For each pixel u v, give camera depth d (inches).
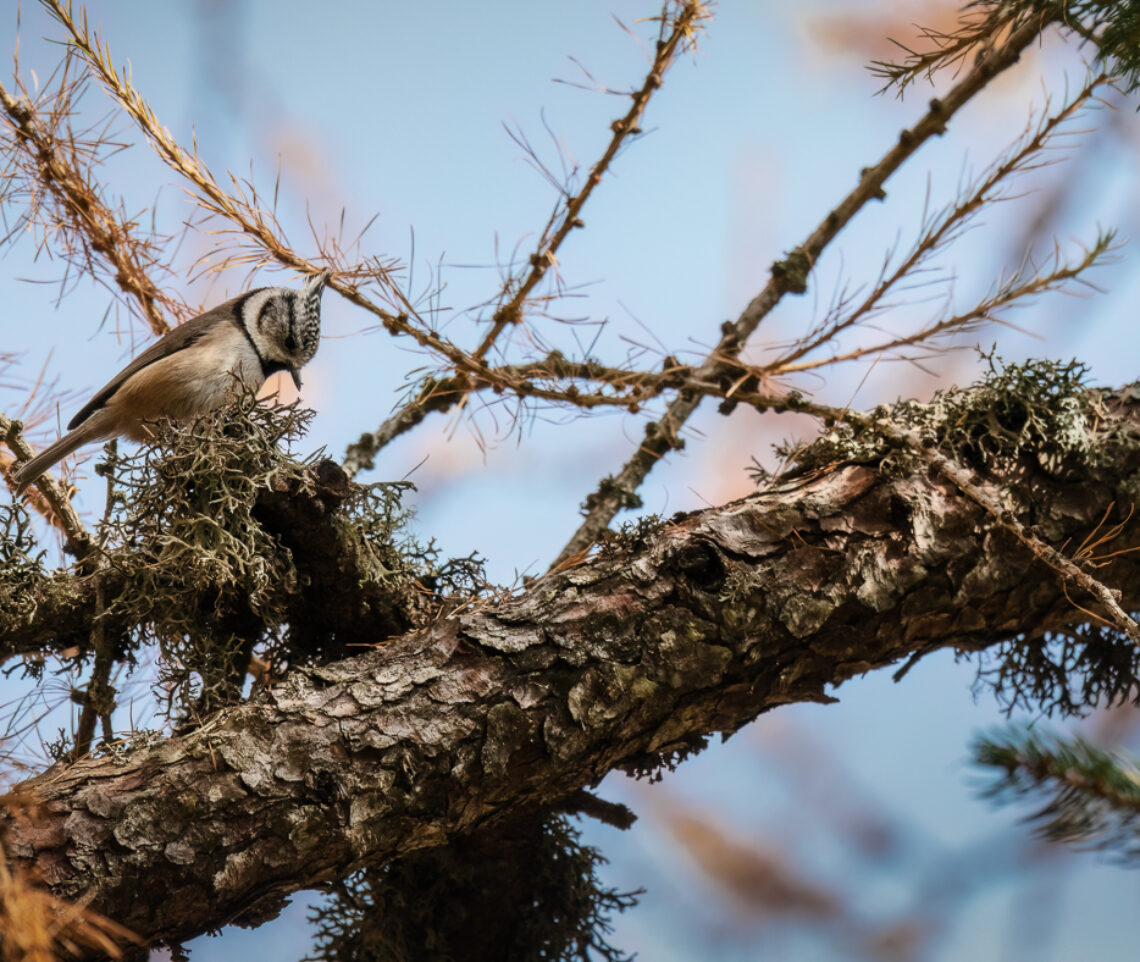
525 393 254.7
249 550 214.5
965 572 218.8
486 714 199.0
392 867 241.6
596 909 251.6
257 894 187.5
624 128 249.3
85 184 282.8
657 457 293.6
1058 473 227.6
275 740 191.3
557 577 215.5
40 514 277.6
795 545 215.0
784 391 242.7
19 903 146.8
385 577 230.2
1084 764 139.2
